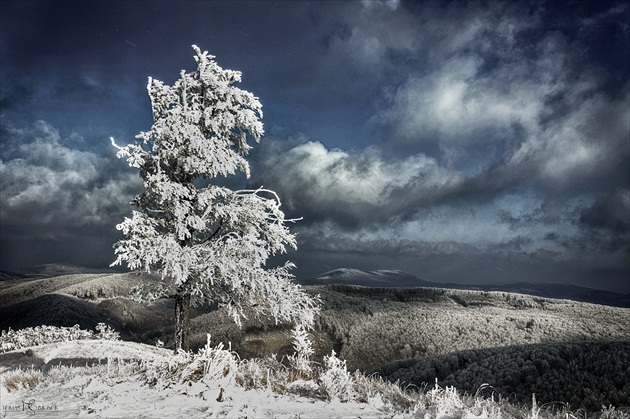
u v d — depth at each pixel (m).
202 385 7.11
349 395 7.20
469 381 32.09
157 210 16.42
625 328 63.25
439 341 59.84
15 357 18.27
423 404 7.35
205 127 16.83
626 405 24.58
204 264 15.19
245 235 16.39
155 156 15.82
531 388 28.83
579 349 32.03
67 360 17.86
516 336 59.59
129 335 81.81
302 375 8.96
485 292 98.94
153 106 16.28
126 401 6.60
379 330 64.56
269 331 60.28
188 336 16.02
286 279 16.66
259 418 5.72
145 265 14.30
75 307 84.31
